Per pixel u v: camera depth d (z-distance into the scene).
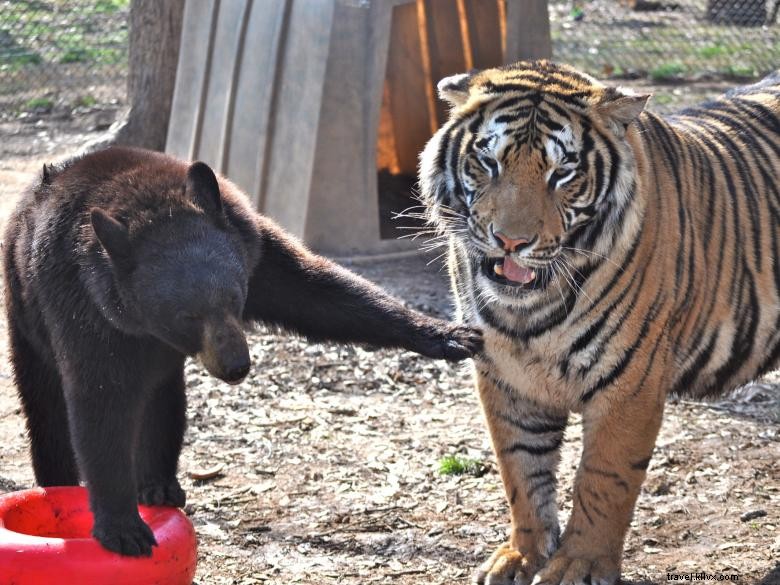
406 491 6.57
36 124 15.52
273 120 10.39
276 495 6.52
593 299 5.11
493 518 6.25
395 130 12.94
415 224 11.36
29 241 5.23
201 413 7.55
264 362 8.31
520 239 4.85
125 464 4.92
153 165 5.30
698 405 7.69
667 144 5.47
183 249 4.75
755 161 5.88
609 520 5.34
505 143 5.02
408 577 5.65
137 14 12.72
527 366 5.30
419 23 12.23
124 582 4.75
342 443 7.18
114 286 4.77
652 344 5.20
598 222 5.09
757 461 6.84
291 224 10.27
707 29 20.62
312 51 10.09
